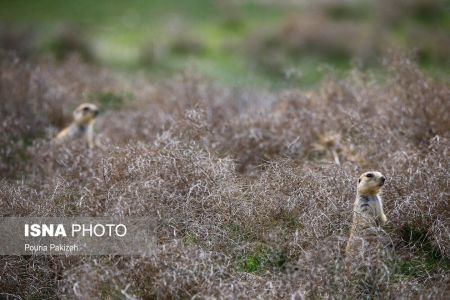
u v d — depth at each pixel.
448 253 25.05
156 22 92.31
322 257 21.83
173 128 32.53
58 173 31.31
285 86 47.56
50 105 42.56
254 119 36.59
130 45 83.06
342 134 35.50
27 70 44.75
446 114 34.38
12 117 38.88
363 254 22.22
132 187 25.77
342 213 25.42
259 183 27.22
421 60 69.88
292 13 92.88
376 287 22.23
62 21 89.62
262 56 75.25
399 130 33.94
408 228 26.70
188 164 27.23
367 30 81.50
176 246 23.16
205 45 83.44
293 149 32.91
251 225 25.72
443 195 26.09
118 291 22.41
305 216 25.09
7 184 29.66
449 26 86.19
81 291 21.31
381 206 26.00
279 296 21.66
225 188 26.22
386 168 29.53
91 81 50.47
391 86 38.06
